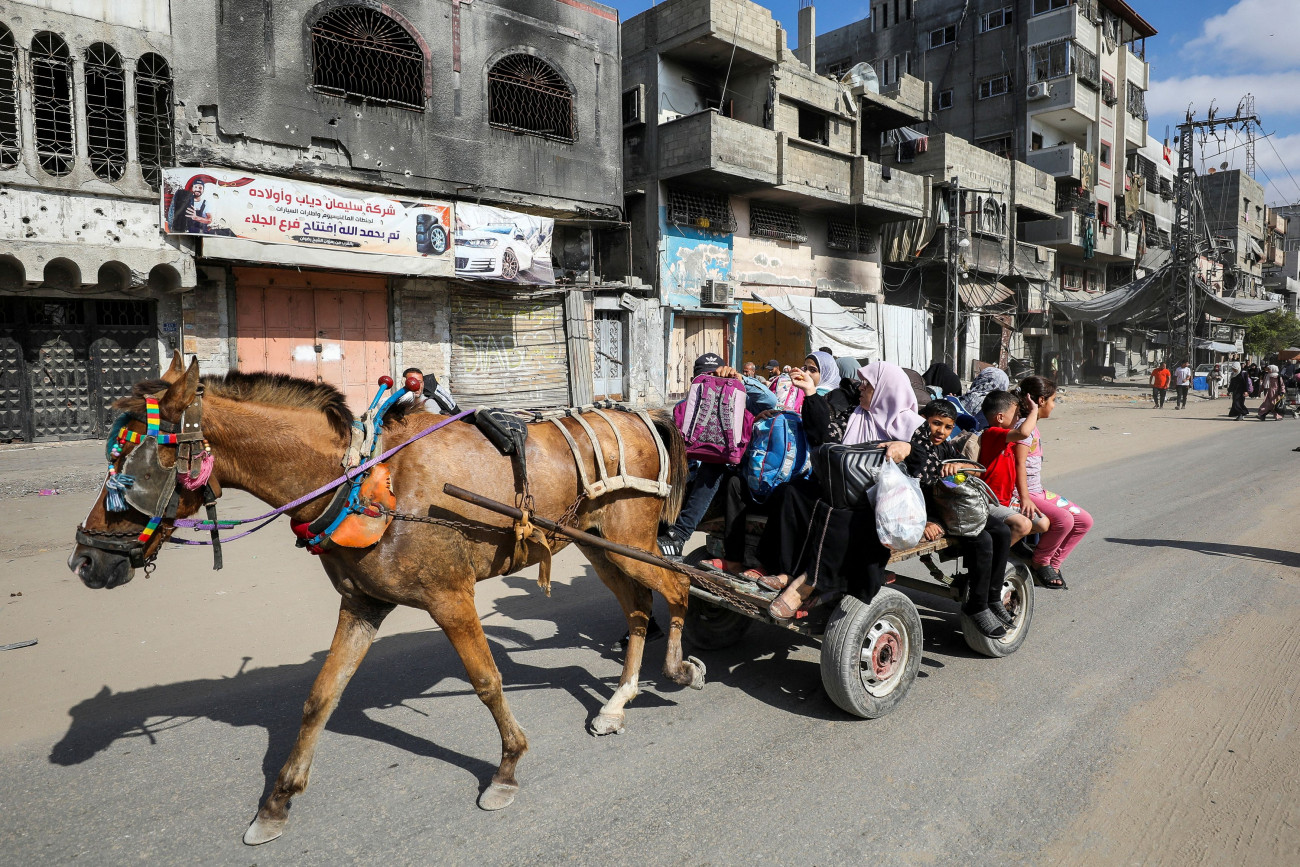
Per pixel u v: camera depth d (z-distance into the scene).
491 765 3.54
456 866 2.85
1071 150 32.53
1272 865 2.89
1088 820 3.16
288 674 4.50
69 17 10.64
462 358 15.24
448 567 3.22
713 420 4.64
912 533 3.77
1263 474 11.86
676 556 4.71
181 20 11.43
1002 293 28.23
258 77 12.07
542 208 15.79
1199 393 32.47
